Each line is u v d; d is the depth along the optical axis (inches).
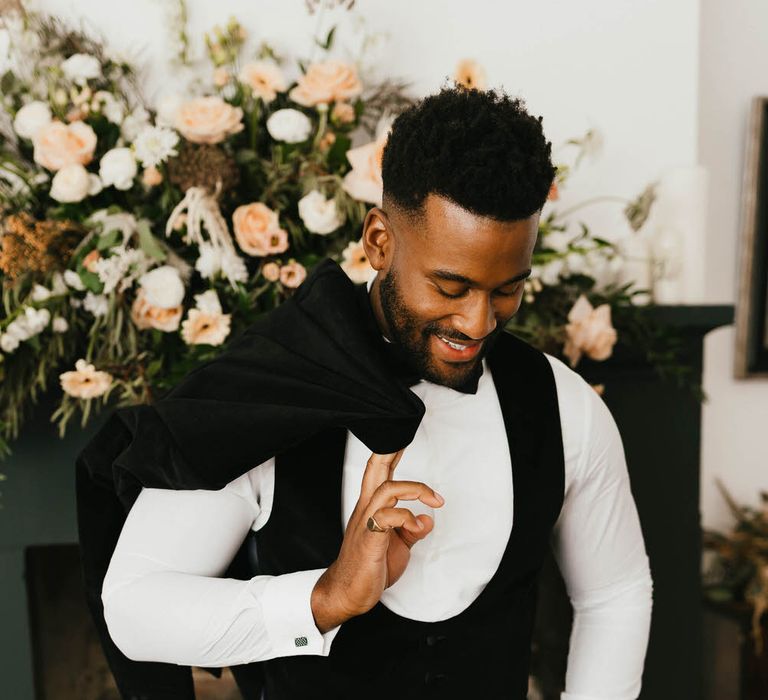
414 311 26.5
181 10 52.5
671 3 61.1
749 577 74.5
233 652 26.7
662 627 62.9
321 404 27.8
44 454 51.5
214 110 45.9
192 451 27.8
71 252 44.7
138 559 27.5
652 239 59.9
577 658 36.1
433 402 32.2
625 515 35.4
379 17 56.6
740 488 84.7
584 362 57.4
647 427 60.6
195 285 47.4
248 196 48.8
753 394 83.7
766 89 78.4
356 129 53.4
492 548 31.5
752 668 73.4
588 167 61.3
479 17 58.3
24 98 48.9
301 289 32.5
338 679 30.2
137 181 46.7
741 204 79.2
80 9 52.4
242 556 32.4
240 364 30.3
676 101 62.2
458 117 25.0
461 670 31.2
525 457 32.2
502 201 23.4
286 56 55.5
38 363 46.4
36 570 57.0
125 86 52.9
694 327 57.7
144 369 45.5
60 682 63.2
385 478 26.9
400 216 26.0
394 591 30.3
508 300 26.7
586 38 60.1
